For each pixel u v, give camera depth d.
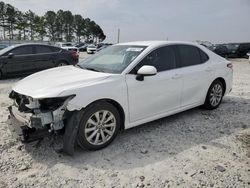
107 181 3.08
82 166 3.38
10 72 9.83
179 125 4.84
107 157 3.62
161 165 3.43
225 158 3.63
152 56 4.46
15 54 9.88
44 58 10.54
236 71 14.70
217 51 29.05
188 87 4.97
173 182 3.07
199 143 4.10
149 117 4.40
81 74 4.03
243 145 4.06
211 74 5.48
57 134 3.66
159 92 4.42
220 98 5.89
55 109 3.43
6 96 7.00
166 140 4.19
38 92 3.48
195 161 3.54
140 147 3.93
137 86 4.08
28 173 3.21
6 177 3.11
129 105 4.04
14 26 76.06
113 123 3.92
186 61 5.05
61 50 11.22
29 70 10.25
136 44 4.82
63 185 2.99
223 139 4.27
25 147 3.85
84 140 3.63
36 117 3.37
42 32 80.31
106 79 3.83
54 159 3.54
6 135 4.25
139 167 3.38
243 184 3.05
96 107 3.67
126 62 4.26
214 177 3.17
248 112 5.73
